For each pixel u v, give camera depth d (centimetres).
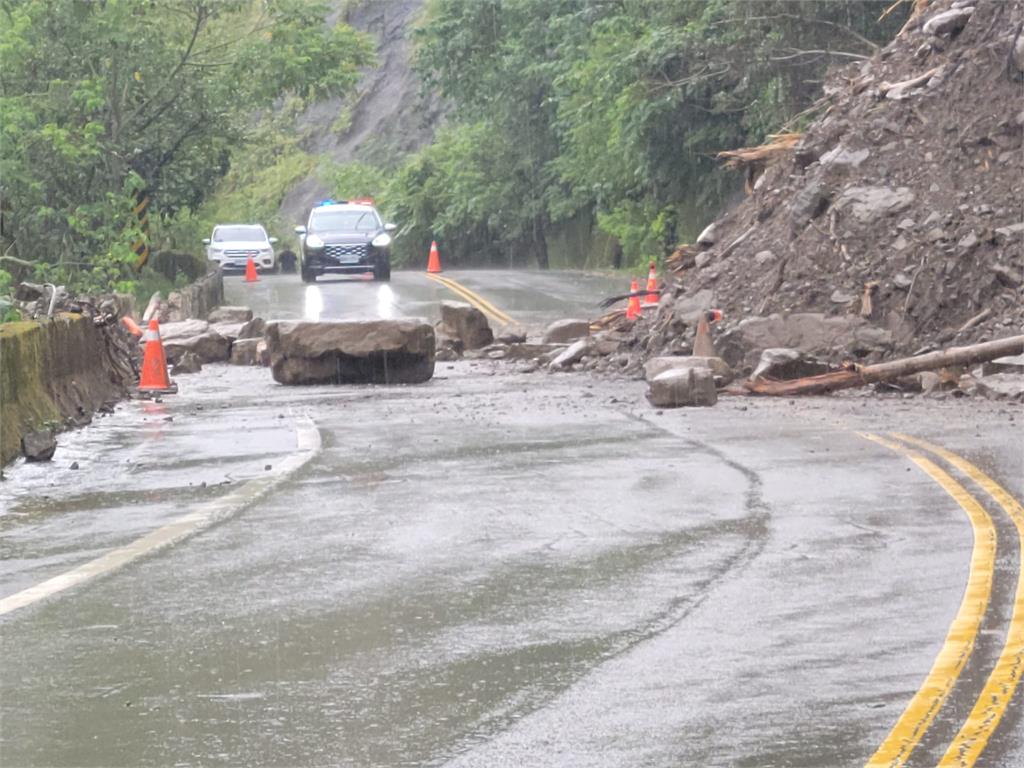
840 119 5566
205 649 1720
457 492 2722
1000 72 5197
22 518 2614
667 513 2480
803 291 4966
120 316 5994
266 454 3306
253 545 2284
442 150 17388
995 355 4209
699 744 1370
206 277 8750
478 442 3406
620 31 11775
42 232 9944
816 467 2914
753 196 5809
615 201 13025
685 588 1959
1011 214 4838
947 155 5109
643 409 4034
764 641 1697
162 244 14650
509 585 2000
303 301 8800
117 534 2419
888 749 1345
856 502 2528
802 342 4784
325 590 1989
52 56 10112
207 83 10825
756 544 2219
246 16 11006
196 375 5631
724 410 3962
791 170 5603
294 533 2370
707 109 10775
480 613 1858
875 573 2012
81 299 5153
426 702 1512
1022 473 2789
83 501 2769
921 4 6009
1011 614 1784
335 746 1394
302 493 2750
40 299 4859
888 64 5703
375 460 3156
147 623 1839
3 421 3275
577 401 4275
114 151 10119
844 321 4794
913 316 4741
